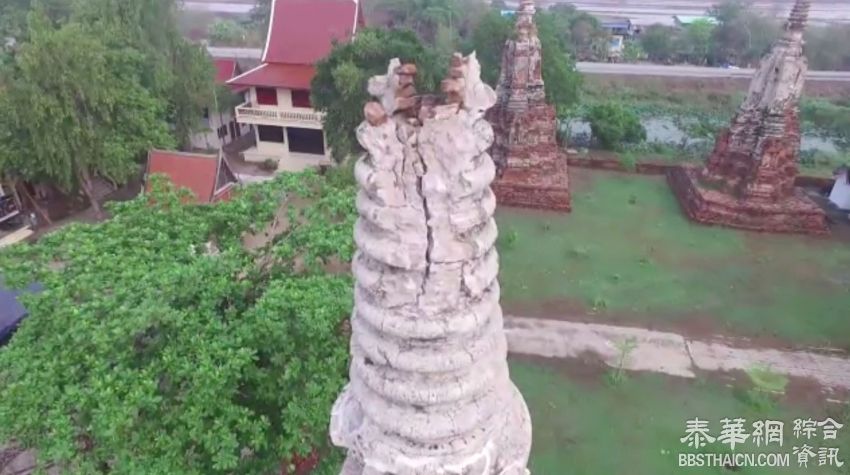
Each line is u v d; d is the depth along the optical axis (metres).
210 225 15.87
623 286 28.58
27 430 11.55
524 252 31.12
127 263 13.65
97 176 33.53
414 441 6.19
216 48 64.94
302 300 12.45
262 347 12.62
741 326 26.02
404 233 5.49
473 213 5.56
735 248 31.86
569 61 41.84
